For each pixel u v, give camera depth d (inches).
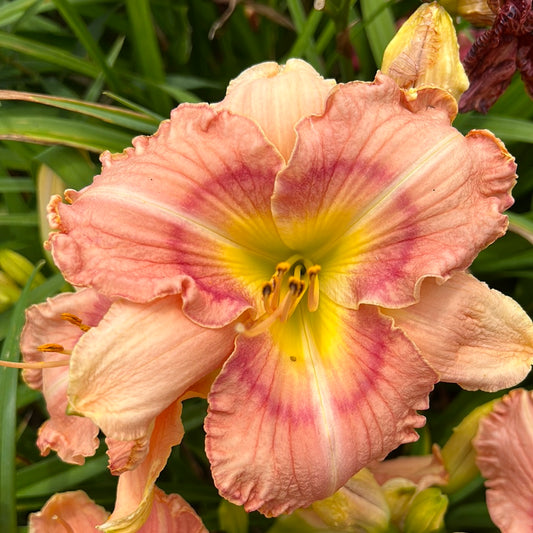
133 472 8.3
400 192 7.7
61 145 11.0
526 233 10.4
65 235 7.3
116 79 12.5
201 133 7.6
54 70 13.5
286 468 7.6
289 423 7.7
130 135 11.2
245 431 7.6
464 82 9.7
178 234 7.6
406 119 7.8
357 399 7.8
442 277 7.6
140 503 7.8
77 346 7.1
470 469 10.3
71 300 9.6
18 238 12.5
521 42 10.0
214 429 7.5
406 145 7.7
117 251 7.3
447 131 7.8
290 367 7.9
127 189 7.5
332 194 7.8
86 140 10.9
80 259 7.3
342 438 7.7
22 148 12.2
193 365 7.4
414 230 7.7
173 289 7.3
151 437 8.0
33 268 11.7
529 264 11.7
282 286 8.5
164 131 7.7
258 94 8.0
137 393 7.2
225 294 7.7
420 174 7.7
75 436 9.5
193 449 11.8
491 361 8.3
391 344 7.8
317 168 7.6
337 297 8.2
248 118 7.5
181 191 7.6
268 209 7.9
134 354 7.2
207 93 14.4
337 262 8.3
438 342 8.1
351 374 7.9
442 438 11.9
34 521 9.6
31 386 10.2
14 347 10.3
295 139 7.7
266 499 7.7
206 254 7.7
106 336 7.2
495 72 10.3
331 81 8.3
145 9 11.8
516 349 8.4
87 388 7.1
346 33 11.3
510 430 9.9
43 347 8.3
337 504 9.4
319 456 7.7
